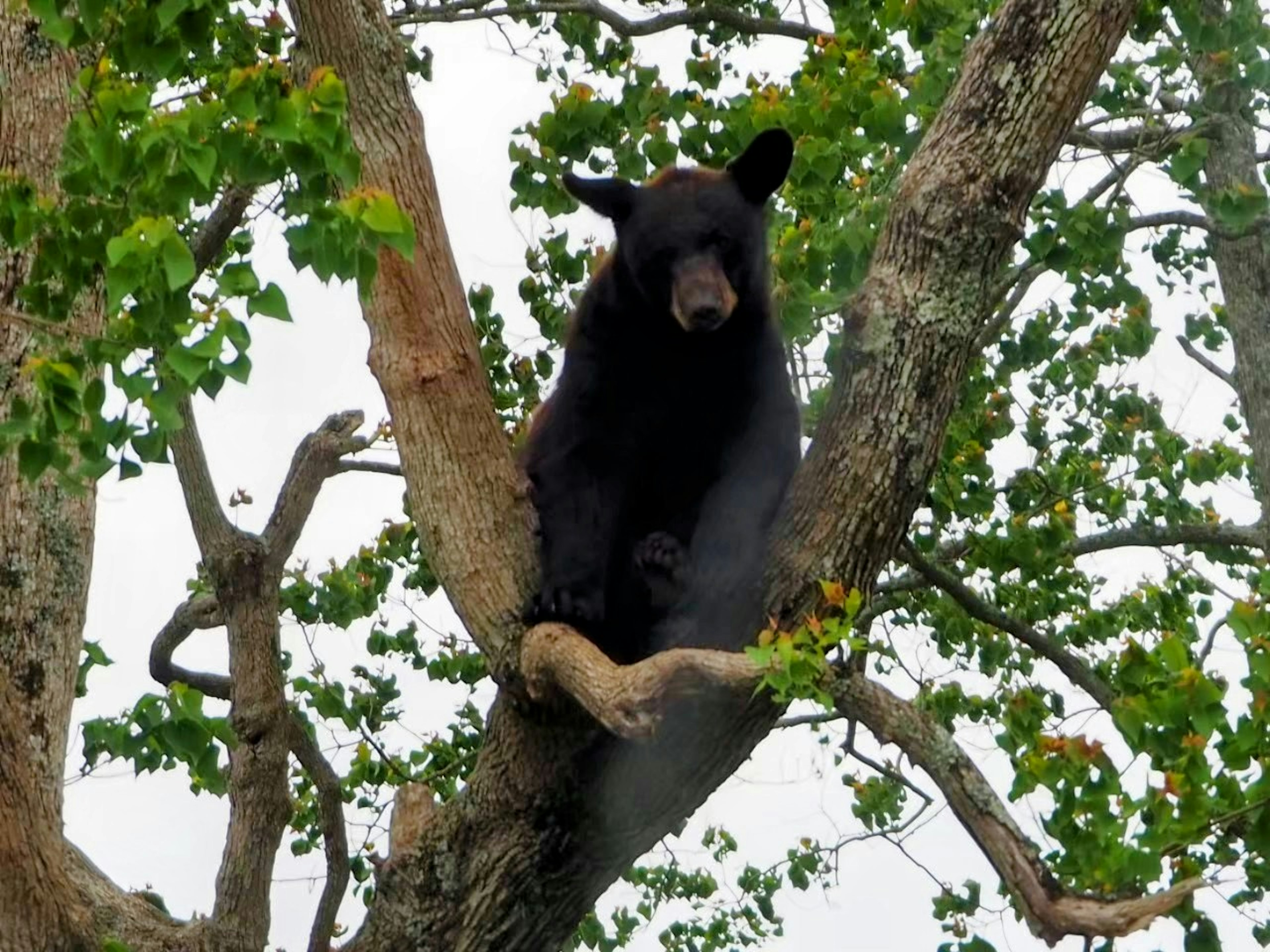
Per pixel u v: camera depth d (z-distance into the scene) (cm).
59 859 1011
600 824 990
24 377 1019
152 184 750
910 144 1234
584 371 1141
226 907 1224
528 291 1515
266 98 764
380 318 954
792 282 1136
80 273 789
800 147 1199
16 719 992
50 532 1060
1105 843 734
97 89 775
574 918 1046
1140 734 774
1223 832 812
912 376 881
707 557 1021
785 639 746
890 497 878
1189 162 1274
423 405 947
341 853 1365
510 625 944
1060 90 890
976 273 891
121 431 778
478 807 1016
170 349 730
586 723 941
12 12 984
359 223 765
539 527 1002
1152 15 1460
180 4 766
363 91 957
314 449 1380
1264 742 776
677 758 938
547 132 1302
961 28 1246
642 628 1077
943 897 1464
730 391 1140
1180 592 1736
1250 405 1700
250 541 1334
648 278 1131
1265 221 1523
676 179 1191
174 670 1564
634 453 1154
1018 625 1614
